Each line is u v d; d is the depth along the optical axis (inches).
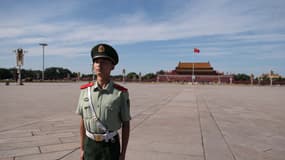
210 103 615.8
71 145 214.4
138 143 221.0
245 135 264.1
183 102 618.5
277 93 1254.3
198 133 264.8
